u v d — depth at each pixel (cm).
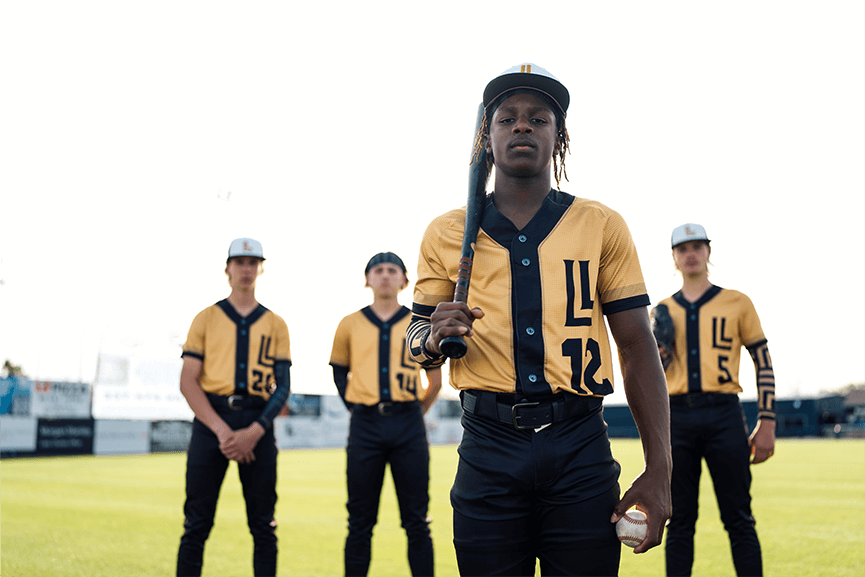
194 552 345
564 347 161
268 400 376
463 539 161
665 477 157
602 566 155
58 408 2072
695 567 431
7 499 838
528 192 174
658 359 169
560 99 179
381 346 400
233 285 382
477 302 168
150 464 1617
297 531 596
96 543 530
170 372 2445
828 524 604
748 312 378
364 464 388
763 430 373
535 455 156
